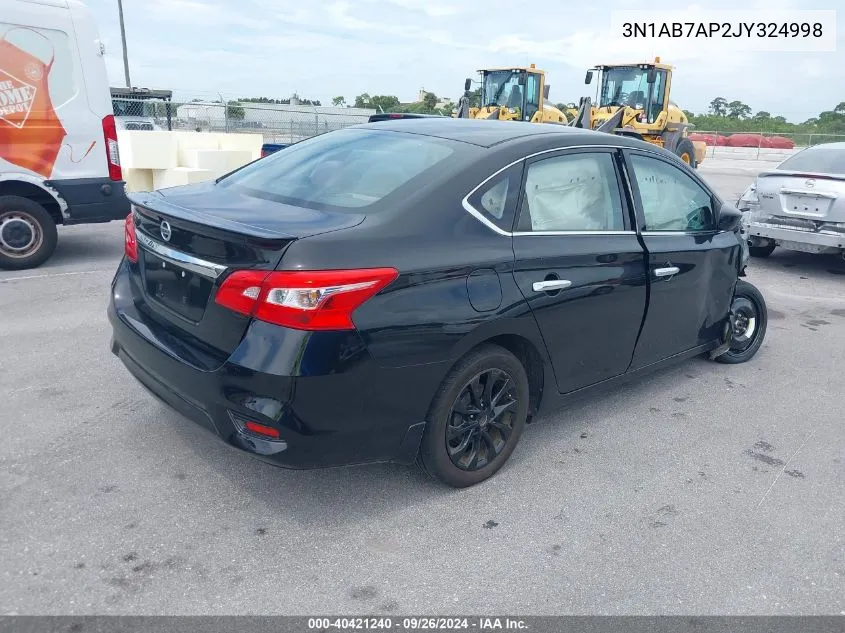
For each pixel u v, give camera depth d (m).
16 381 4.37
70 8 6.96
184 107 18.70
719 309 4.82
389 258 2.85
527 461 3.78
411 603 2.66
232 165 11.98
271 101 20.95
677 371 5.27
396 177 3.27
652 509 3.38
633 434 4.18
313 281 2.67
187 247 2.96
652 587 2.81
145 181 11.71
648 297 4.06
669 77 18.47
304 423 2.75
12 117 6.79
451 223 3.11
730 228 4.69
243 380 2.72
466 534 3.10
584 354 3.79
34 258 7.24
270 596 2.65
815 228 8.14
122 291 3.52
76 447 3.62
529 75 19.72
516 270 3.28
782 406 4.69
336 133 4.12
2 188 7.04
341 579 2.76
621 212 3.96
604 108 18.77
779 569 2.97
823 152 8.79
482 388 3.35
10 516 3.02
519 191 3.40
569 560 2.96
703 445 4.07
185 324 3.02
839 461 3.96
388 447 3.03
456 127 3.85
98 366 4.66
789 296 7.71
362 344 2.78
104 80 7.26
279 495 3.30
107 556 2.81
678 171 4.46
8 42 6.64
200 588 2.67
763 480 3.71
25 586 2.61
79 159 7.22
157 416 3.98
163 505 3.17
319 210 3.10
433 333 2.96
